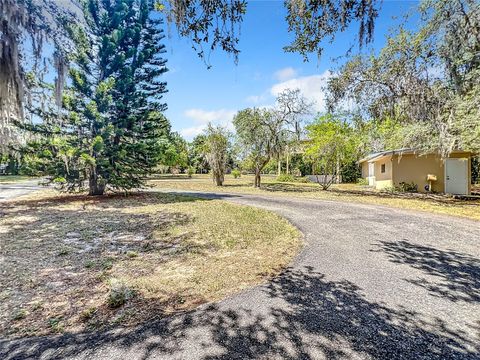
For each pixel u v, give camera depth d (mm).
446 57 8961
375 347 2242
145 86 13445
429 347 2240
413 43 9578
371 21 3381
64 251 4836
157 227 6609
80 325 2623
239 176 29250
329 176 23891
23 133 9312
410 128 10641
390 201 10945
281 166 32438
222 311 2826
